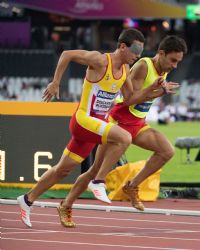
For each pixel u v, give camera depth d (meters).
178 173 34.53
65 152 18.62
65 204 19.00
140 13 80.44
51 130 25.59
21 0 76.94
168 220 20.61
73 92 78.19
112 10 80.38
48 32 86.31
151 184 24.91
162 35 88.31
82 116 18.27
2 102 25.88
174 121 77.50
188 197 25.94
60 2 79.31
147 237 17.78
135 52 18.00
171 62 19.28
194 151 45.91
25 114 25.72
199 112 79.94
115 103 19.81
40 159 25.69
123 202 24.14
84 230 18.67
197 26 89.00
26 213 18.81
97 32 86.56
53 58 81.56
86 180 18.88
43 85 79.81
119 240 17.28
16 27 81.25
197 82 82.88
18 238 17.25
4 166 25.89
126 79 18.56
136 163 24.75
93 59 17.89
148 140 19.83
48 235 17.77
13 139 25.81
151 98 18.88
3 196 24.75
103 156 18.67
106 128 18.03
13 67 80.94
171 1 80.62
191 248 16.41
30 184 25.72
